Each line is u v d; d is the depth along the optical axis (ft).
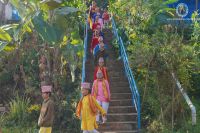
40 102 57.47
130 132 47.19
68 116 51.75
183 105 48.49
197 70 50.80
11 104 54.65
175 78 48.70
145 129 47.52
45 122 38.75
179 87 48.52
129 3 66.59
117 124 48.16
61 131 50.47
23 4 27.99
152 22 62.34
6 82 61.62
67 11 27.89
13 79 61.72
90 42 69.10
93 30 70.38
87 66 60.23
